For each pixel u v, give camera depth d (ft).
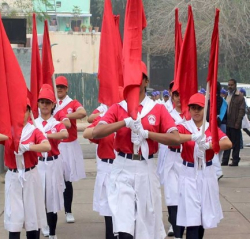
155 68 159.12
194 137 22.82
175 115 27.68
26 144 22.58
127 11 20.54
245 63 126.11
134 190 20.34
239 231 29.12
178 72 25.88
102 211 25.12
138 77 19.92
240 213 32.86
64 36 128.47
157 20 128.88
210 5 117.80
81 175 32.07
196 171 23.13
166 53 134.82
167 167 27.66
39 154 27.55
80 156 32.12
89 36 129.59
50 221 27.71
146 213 20.53
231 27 118.83
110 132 19.95
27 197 22.91
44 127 27.32
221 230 29.30
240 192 38.83
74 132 32.04
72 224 30.99
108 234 25.00
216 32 22.97
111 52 26.58
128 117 20.21
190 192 23.08
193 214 22.97
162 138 20.21
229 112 50.24
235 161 50.75
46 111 27.37
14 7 105.29
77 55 129.49
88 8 153.17
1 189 40.04
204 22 118.93
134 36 20.40
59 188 28.17
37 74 28.63
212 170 23.49
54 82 30.91
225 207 34.40
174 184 27.32
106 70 26.61
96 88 112.98
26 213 22.91
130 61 20.22
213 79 23.04
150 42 132.05
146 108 20.59
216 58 23.00
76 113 31.55
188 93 25.88
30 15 102.17
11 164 22.81
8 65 22.04
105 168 25.48
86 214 33.06
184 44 25.72
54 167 27.84
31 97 28.30
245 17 117.29
